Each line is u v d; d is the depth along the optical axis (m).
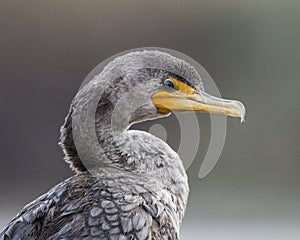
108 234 7.36
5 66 16.56
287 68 17.45
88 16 16.83
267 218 15.27
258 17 17.94
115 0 16.98
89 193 7.65
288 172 16.33
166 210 7.74
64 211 7.51
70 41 16.77
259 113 16.98
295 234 14.58
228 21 17.48
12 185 15.93
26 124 16.34
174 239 7.71
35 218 7.57
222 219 15.27
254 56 17.44
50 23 16.83
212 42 17.38
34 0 16.80
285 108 17.02
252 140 16.42
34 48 16.77
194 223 15.04
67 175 16.02
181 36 17.25
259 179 16.12
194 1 17.27
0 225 14.49
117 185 7.73
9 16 16.77
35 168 16.08
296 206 15.79
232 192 15.62
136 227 7.44
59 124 16.45
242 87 17.25
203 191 15.45
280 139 16.56
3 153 16.09
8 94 16.53
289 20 17.86
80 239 7.30
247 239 14.35
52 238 7.31
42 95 16.59
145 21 17.06
